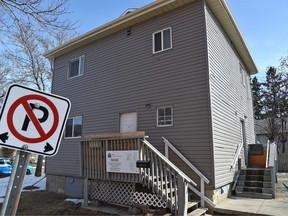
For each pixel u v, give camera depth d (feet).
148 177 19.33
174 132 25.17
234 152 29.91
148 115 27.48
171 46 26.91
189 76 25.09
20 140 6.18
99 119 32.37
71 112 36.42
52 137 6.70
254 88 105.60
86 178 23.53
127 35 31.24
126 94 29.96
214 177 22.04
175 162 24.52
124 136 20.68
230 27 31.68
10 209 5.90
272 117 74.18
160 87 27.04
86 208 22.65
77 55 37.45
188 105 24.67
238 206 21.22
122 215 19.94
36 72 61.11
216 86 25.80
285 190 29.60
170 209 18.58
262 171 28.25
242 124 38.22
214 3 26.40
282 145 73.15
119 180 20.76
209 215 20.65
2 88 59.82
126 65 30.66
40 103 6.63
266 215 18.66
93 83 34.12
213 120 23.50
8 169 57.77
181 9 26.89
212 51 25.90
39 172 55.42
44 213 21.67
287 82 68.39
